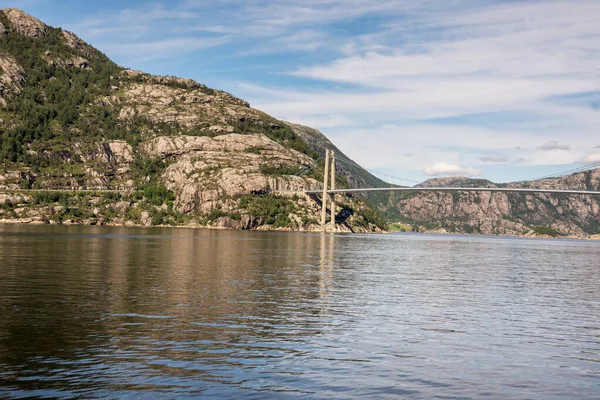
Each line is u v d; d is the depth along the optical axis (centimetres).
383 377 2919
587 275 9262
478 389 2795
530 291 6669
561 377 3034
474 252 16325
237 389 2652
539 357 3422
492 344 3712
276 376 2862
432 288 6594
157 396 2523
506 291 6575
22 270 6800
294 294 5606
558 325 4459
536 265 11419
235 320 4144
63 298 4834
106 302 4703
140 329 3734
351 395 2642
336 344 3544
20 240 13250
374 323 4253
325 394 2638
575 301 5919
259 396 2572
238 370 2933
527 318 4731
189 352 3225
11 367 2848
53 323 3831
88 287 5531
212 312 4416
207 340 3512
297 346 3456
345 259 10862
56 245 11738
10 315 4047
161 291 5428
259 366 3014
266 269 8081
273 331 3838
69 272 6731
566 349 3647
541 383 2922
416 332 3991
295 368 3006
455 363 3228
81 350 3191
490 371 3102
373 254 13038
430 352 3444
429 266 9981
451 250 17100
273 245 15250
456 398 2661
